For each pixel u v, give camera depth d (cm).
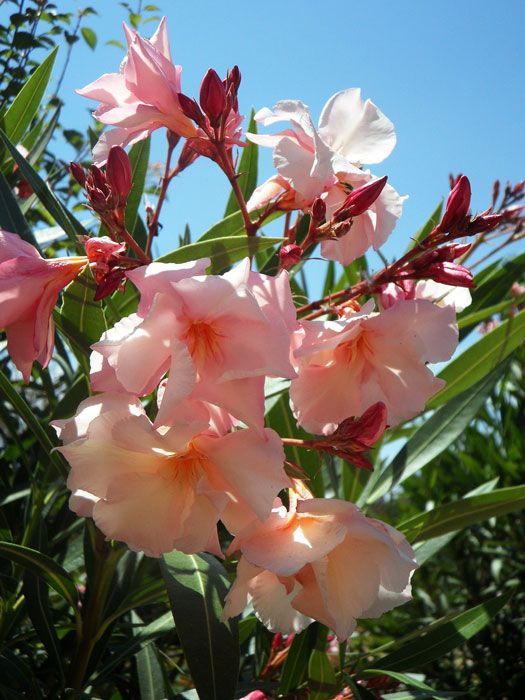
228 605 21
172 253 27
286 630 24
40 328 22
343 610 21
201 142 26
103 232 32
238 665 23
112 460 20
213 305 19
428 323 22
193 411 19
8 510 36
